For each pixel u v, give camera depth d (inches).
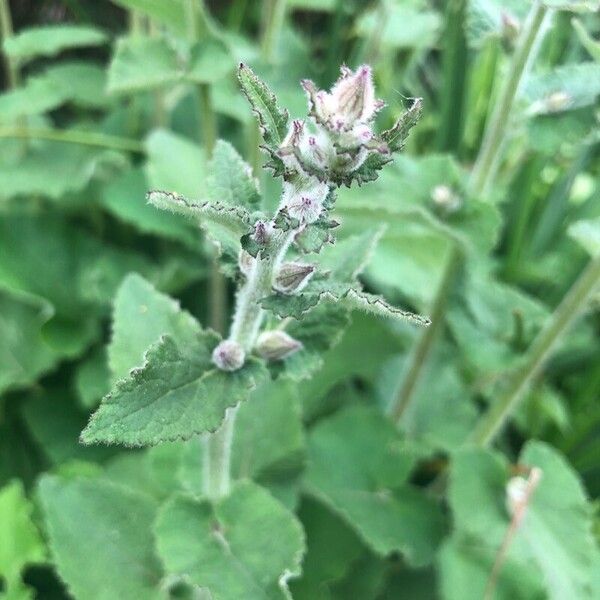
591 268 13.4
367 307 8.4
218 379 9.2
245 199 9.3
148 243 20.1
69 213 19.9
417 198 14.1
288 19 23.5
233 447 13.5
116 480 14.7
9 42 16.9
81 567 11.5
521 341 14.6
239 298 9.4
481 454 14.4
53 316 17.4
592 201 19.8
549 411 17.8
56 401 17.2
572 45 20.7
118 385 8.5
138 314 11.7
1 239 18.0
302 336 10.0
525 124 13.3
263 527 10.6
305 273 8.4
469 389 18.3
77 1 22.0
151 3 14.5
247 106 17.0
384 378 18.0
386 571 15.1
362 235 10.5
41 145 19.1
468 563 14.0
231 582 10.2
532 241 20.2
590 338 18.7
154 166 17.4
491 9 13.3
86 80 19.3
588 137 13.1
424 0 21.4
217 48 14.7
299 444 13.5
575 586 13.2
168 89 21.0
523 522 13.8
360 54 21.0
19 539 12.6
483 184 14.1
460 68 19.4
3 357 17.2
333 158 7.4
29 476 16.8
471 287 15.0
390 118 17.7
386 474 14.6
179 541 10.4
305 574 14.0
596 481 17.1
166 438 8.5
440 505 15.4
